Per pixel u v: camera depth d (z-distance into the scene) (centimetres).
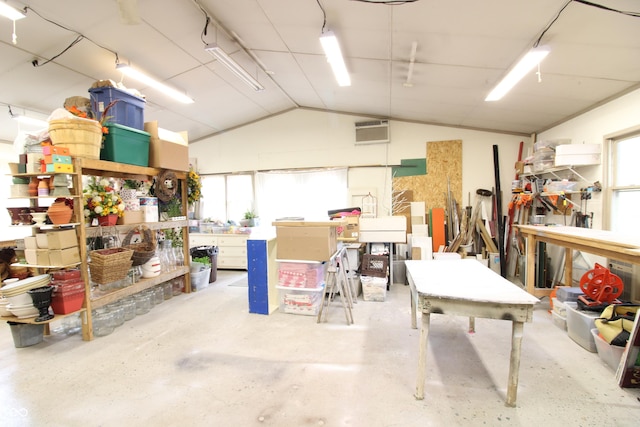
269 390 206
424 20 255
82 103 317
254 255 351
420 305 194
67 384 215
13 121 422
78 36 301
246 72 379
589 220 366
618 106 324
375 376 221
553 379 213
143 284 343
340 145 589
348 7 256
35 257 272
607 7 203
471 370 227
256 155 635
